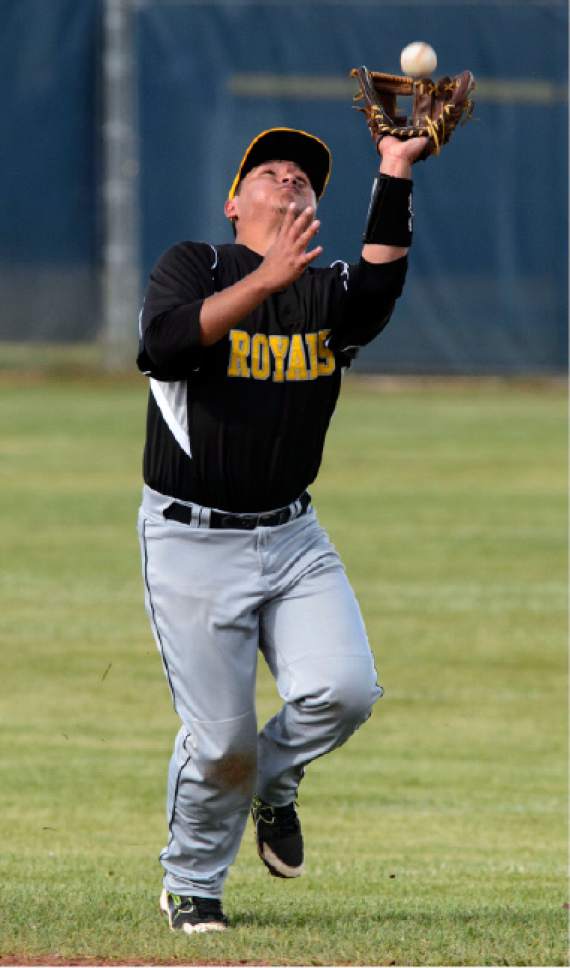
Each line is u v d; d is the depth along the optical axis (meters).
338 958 16.22
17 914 17.83
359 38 77.31
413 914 18.70
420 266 80.31
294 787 18.36
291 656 17.39
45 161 76.69
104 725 31.53
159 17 76.50
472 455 64.19
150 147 76.88
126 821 25.36
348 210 76.69
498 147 78.75
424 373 81.25
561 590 43.22
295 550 17.55
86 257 77.81
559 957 16.39
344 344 17.48
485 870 22.39
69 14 75.88
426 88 17.36
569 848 24.02
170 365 16.38
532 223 79.25
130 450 63.91
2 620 39.53
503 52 78.31
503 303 80.12
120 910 18.45
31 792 27.03
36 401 75.31
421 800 27.09
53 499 54.59
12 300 78.69
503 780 28.28
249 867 23.72
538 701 33.75
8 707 32.62
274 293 17.11
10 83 76.12
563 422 72.12
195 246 17.34
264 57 77.12
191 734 17.55
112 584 43.44
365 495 56.34
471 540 49.22
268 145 17.83
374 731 31.70
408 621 39.81
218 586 17.28
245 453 17.00
